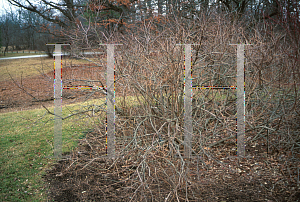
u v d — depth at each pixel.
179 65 4.63
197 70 5.29
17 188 4.27
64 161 5.25
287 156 4.82
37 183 4.45
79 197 4.03
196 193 3.97
